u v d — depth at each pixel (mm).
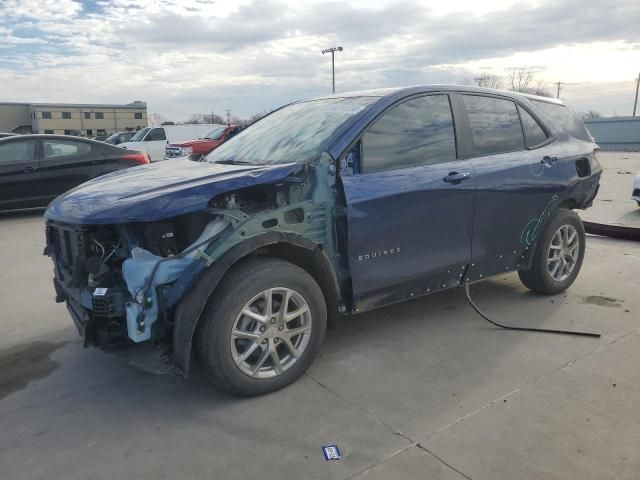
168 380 3512
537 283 4773
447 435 2814
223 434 2883
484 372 3500
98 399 3293
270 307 3193
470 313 4539
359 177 3486
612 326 4211
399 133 3734
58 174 9938
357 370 3561
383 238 3590
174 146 17984
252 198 3271
